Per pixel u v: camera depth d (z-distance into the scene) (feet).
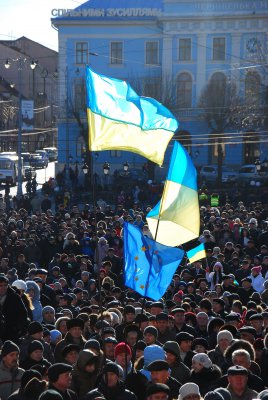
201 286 65.98
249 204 168.96
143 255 37.93
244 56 249.34
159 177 238.07
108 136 37.99
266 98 224.33
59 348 38.42
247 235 96.48
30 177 224.33
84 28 256.52
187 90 254.27
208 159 251.60
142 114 38.06
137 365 35.65
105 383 30.78
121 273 79.82
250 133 233.55
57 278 74.33
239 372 30.55
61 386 28.91
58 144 256.11
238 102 241.14
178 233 38.29
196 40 252.21
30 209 165.48
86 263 78.69
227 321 45.98
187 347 39.29
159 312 45.11
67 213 127.75
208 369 34.65
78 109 250.37
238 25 248.73
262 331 45.29
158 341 41.83
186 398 28.22
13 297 39.14
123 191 187.01
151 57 257.34
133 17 255.29
